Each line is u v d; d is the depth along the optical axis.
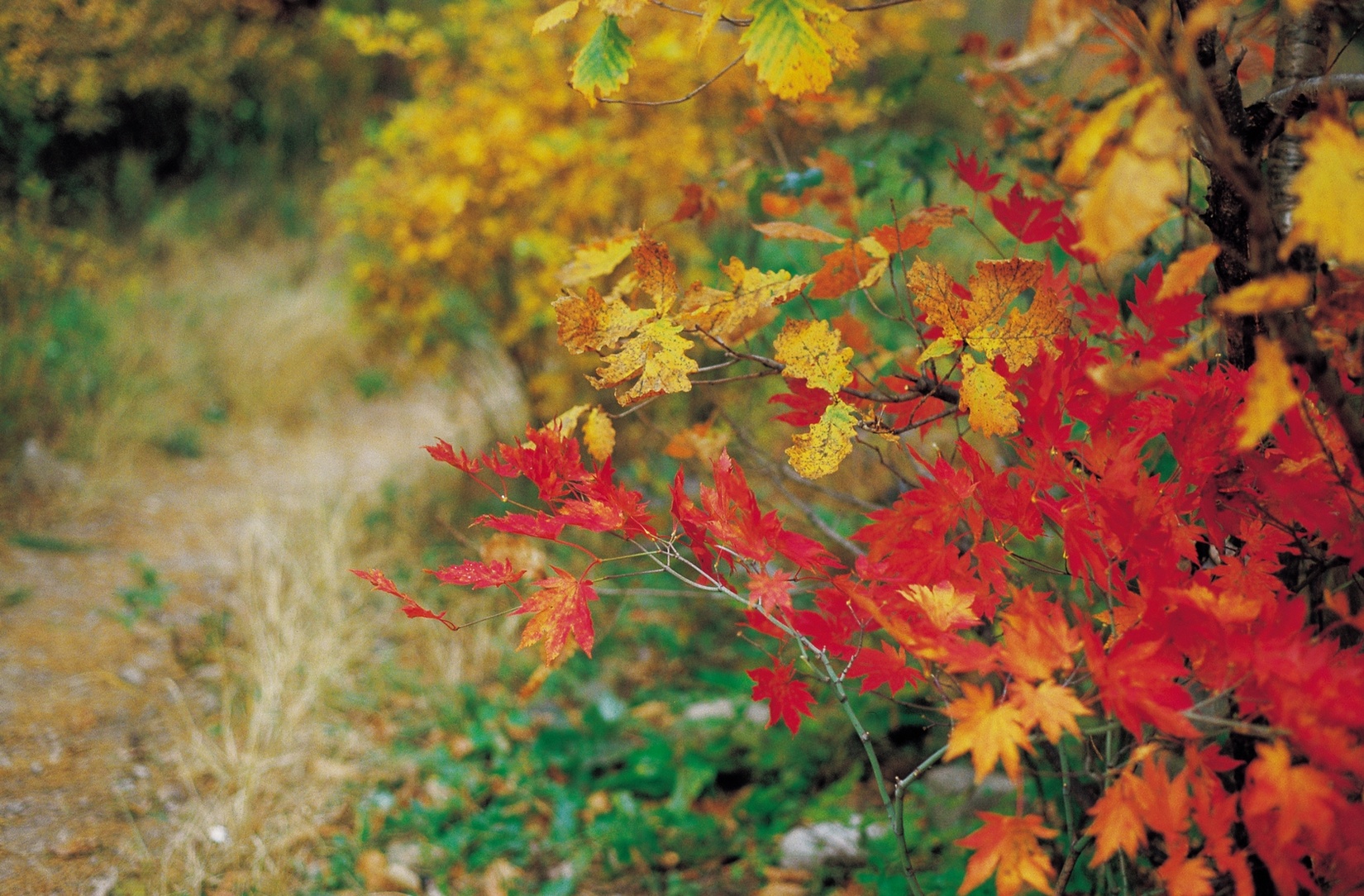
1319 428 0.99
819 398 1.13
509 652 2.93
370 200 3.79
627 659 2.99
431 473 4.16
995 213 1.24
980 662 0.87
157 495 3.98
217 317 5.63
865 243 1.29
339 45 7.88
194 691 2.66
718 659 2.96
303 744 2.49
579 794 2.38
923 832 2.09
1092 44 1.64
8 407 4.00
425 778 2.45
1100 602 1.37
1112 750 1.18
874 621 1.12
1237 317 1.04
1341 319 0.89
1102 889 1.39
